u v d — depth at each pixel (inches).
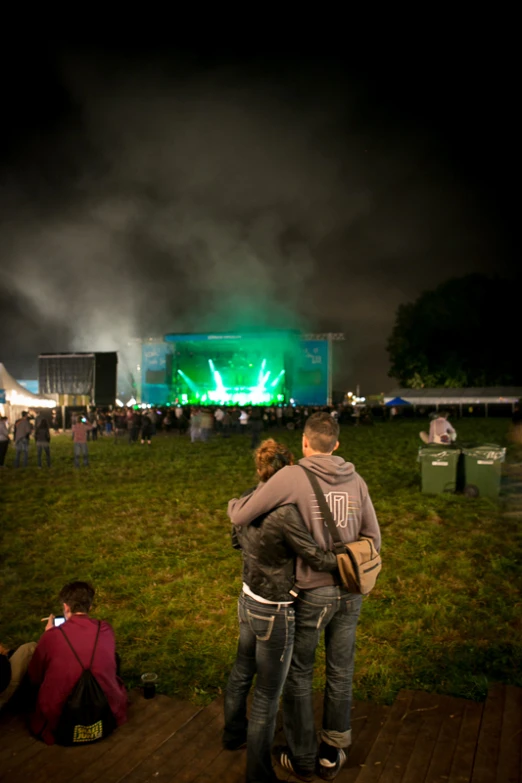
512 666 185.5
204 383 2076.8
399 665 187.9
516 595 249.0
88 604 158.2
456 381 2439.7
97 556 322.3
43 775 132.6
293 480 121.7
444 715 155.4
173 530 375.2
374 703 163.6
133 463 754.8
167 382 2090.3
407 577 274.5
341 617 128.3
